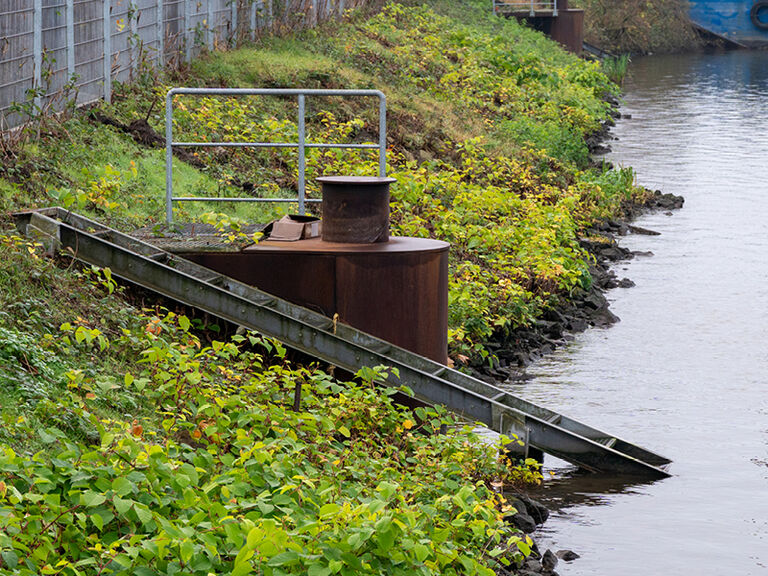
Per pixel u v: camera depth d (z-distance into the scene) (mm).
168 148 15805
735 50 102625
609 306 22656
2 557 7547
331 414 12195
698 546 12016
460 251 22859
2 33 19234
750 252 27469
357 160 26141
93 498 8320
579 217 29547
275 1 38688
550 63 59625
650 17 99938
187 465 9266
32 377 11008
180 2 30359
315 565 8156
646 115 53906
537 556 11664
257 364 12938
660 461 14312
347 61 38031
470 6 70938
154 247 14656
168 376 11469
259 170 23250
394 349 14164
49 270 13398
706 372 18328
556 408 16422
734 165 40094
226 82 30391
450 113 36938
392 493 9031
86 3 23203
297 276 14461
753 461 14523
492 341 19750
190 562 8156
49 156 18906
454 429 13016
